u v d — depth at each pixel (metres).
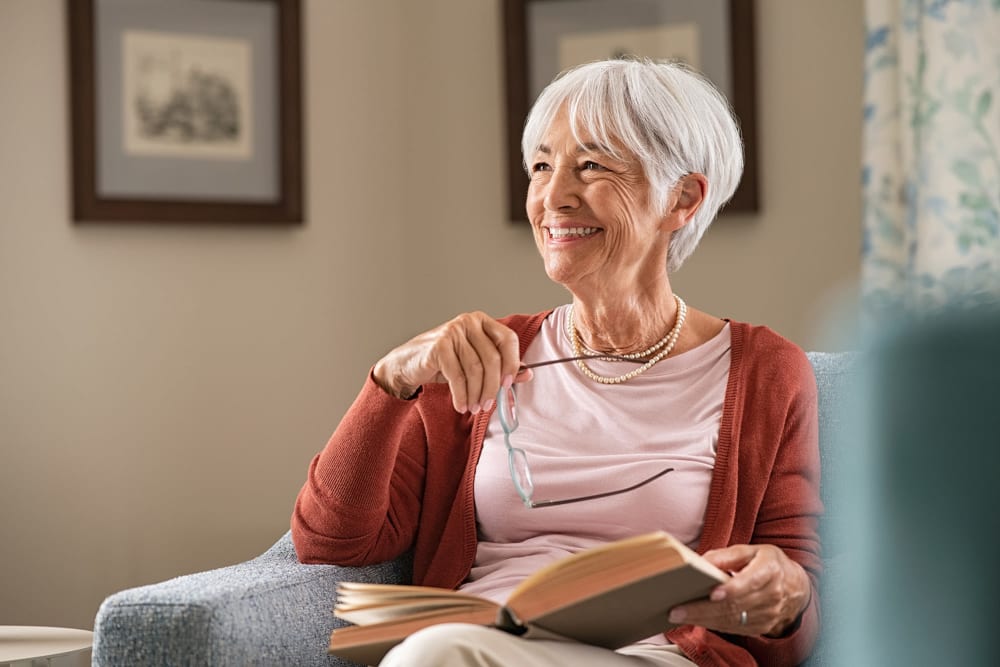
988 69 2.61
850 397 0.47
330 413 3.48
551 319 2.05
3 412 3.11
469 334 1.67
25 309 3.14
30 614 3.12
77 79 3.17
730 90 3.19
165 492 3.27
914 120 2.69
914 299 0.44
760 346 1.94
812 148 3.14
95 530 3.19
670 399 1.90
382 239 3.56
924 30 2.66
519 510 1.86
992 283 0.43
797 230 3.15
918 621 0.43
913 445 0.42
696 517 1.81
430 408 2.00
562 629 1.39
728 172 1.98
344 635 1.47
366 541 1.82
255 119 3.37
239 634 1.56
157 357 3.27
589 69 1.93
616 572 1.29
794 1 3.16
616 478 1.82
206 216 3.30
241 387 3.36
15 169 3.13
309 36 3.47
